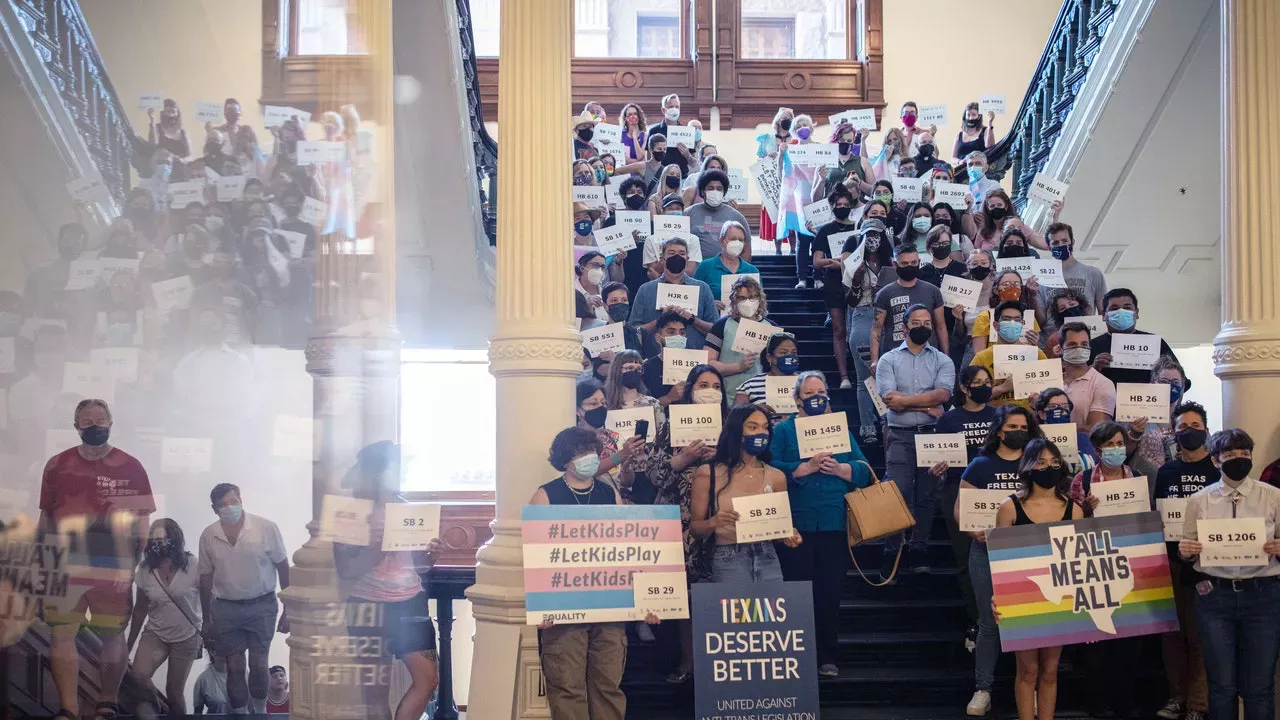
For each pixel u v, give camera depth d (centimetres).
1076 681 558
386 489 471
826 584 548
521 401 499
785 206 999
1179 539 509
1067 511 496
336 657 452
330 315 467
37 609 372
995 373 598
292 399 463
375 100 478
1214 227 952
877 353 712
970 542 560
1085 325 596
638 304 723
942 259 769
